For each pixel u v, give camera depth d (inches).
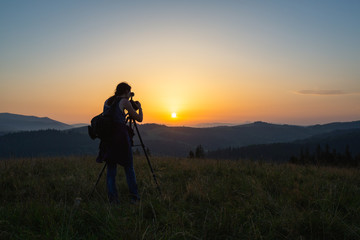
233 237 97.4
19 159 345.7
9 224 98.1
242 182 196.1
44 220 101.0
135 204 136.4
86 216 109.4
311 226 104.5
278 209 125.9
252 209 125.0
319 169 308.3
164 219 108.7
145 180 204.4
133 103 166.7
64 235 87.1
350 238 99.7
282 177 224.8
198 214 126.0
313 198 146.7
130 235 88.6
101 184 183.0
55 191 168.2
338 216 116.0
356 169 336.5
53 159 362.6
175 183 200.8
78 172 237.5
